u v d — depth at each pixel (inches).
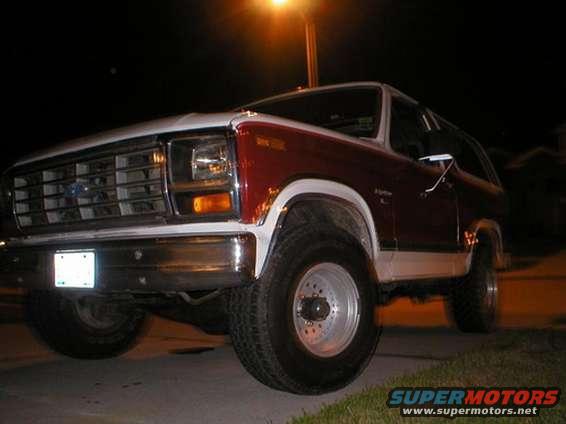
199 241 151.3
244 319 155.6
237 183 152.6
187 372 211.2
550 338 233.5
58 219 184.4
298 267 160.9
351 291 175.6
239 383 194.1
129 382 198.5
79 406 173.6
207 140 156.4
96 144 172.1
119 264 162.6
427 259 222.2
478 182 275.7
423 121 247.1
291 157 166.2
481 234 272.1
